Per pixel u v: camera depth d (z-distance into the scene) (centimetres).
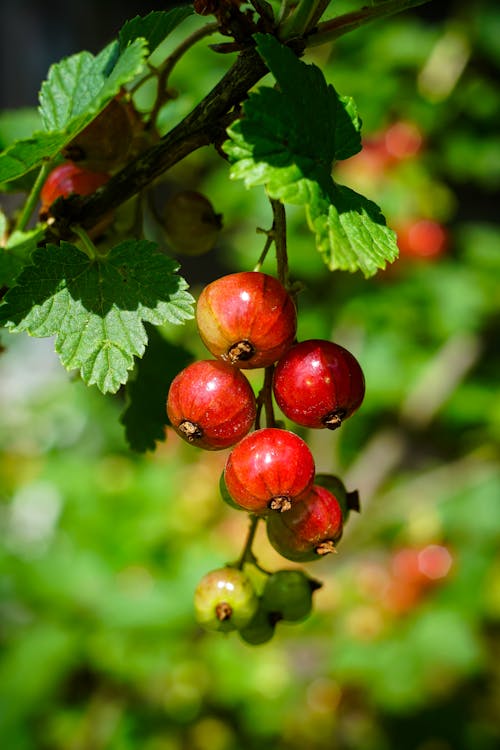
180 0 86
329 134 19
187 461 47
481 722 44
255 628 21
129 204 21
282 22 19
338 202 18
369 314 43
